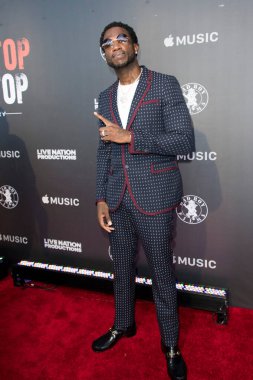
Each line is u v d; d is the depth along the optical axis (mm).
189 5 1759
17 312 2020
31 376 1515
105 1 1909
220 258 2014
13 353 1665
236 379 1459
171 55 1840
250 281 1984
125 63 1404
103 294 2205
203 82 1814
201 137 1882
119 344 1707
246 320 1892
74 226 2332
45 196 2365
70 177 2262
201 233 2018
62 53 2080
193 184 1961
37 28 2102
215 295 1899
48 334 1806
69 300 2145
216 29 1738
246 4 1666
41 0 2049
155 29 1840
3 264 2463
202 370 1514
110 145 1577
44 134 2258
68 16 2010
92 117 2104
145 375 1502
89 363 1584
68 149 2217
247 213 1902
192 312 1975
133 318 1745
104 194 1605
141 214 1424
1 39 2207
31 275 2316
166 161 1428
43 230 2436
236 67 1745
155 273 1487
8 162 2410
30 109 2252
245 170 1850
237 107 1787
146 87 1379
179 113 1344
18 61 2203
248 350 1636
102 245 2289
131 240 1580
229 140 1841
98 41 1977
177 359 1511
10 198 2477
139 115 1368
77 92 2104
